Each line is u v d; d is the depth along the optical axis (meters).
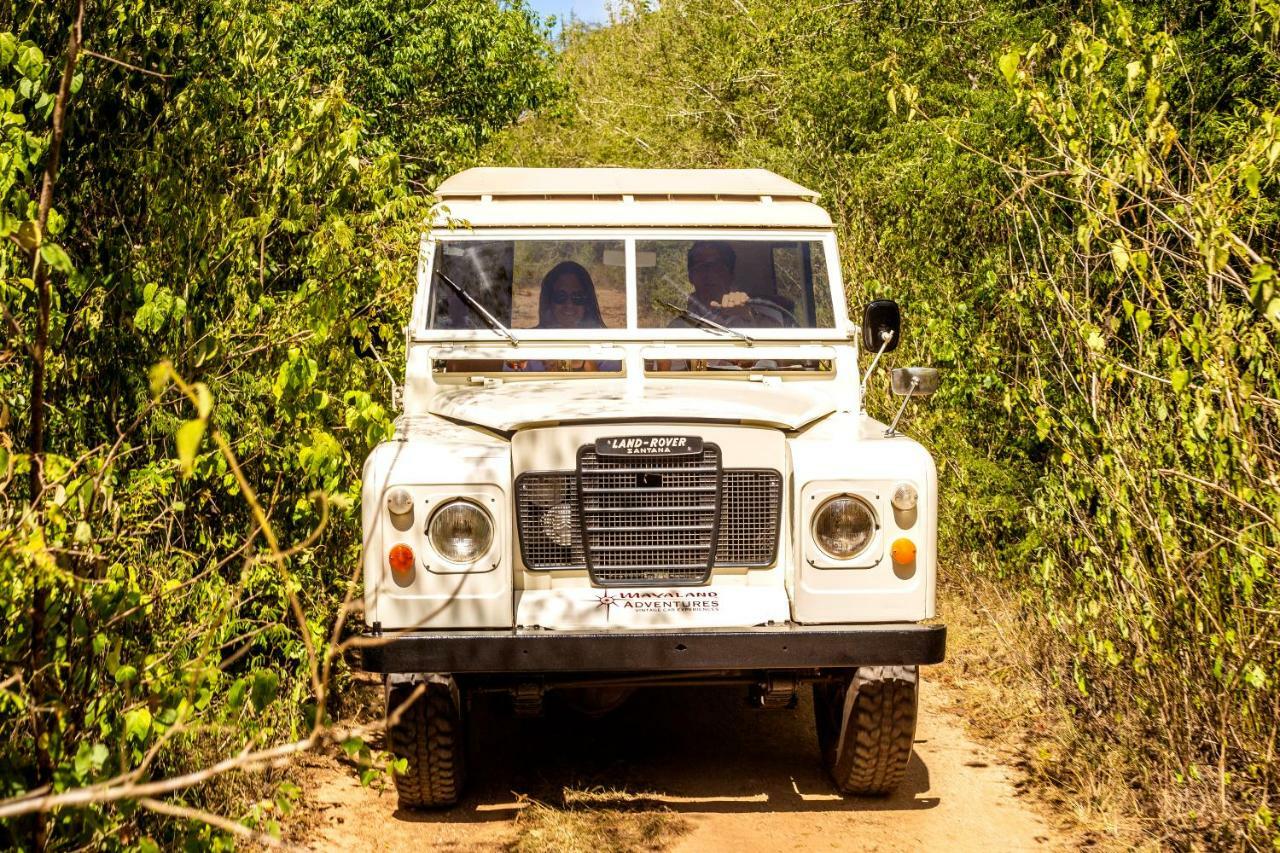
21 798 2.75
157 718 3.27
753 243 5.72
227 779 4.61
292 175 5.16
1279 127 4.24
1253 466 4.36
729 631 4.49
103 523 3.66
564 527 4.66
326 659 2.92
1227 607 4.61
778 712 6.28
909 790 5.26
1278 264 5.15
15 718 3.51
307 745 2.68
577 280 5.63
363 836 4.79
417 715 4.62
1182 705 4.93
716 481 4.68
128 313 4.74
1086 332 4.96
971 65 11.03
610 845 4.71
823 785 5.32
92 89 4.92
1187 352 5.27
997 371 6.88
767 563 4.73
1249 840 4.29
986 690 6.40
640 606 4.61
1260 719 4.53
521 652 4.43
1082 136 5.02
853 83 12.18
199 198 5.11
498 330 5.55
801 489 4.54
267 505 5.42
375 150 12.30
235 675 5.12
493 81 16.56
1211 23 7.12
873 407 9.34
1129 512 4.85
